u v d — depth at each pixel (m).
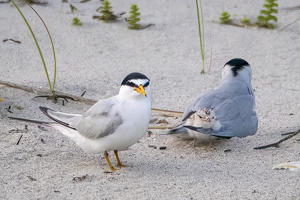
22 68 12.73
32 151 8.66
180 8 17.95
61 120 8.29
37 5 17.55
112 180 7.62
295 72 12.86
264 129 9.84
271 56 13.91
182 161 8.45
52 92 11.00
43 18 16.36
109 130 7.53
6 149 8.60
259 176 7.70
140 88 7.39
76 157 8.65
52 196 7.04
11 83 11.02
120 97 7.73
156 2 18.61
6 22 15.80
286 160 8.30
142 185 7.41
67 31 15.46
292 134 9.07
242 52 14.24
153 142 9.48
